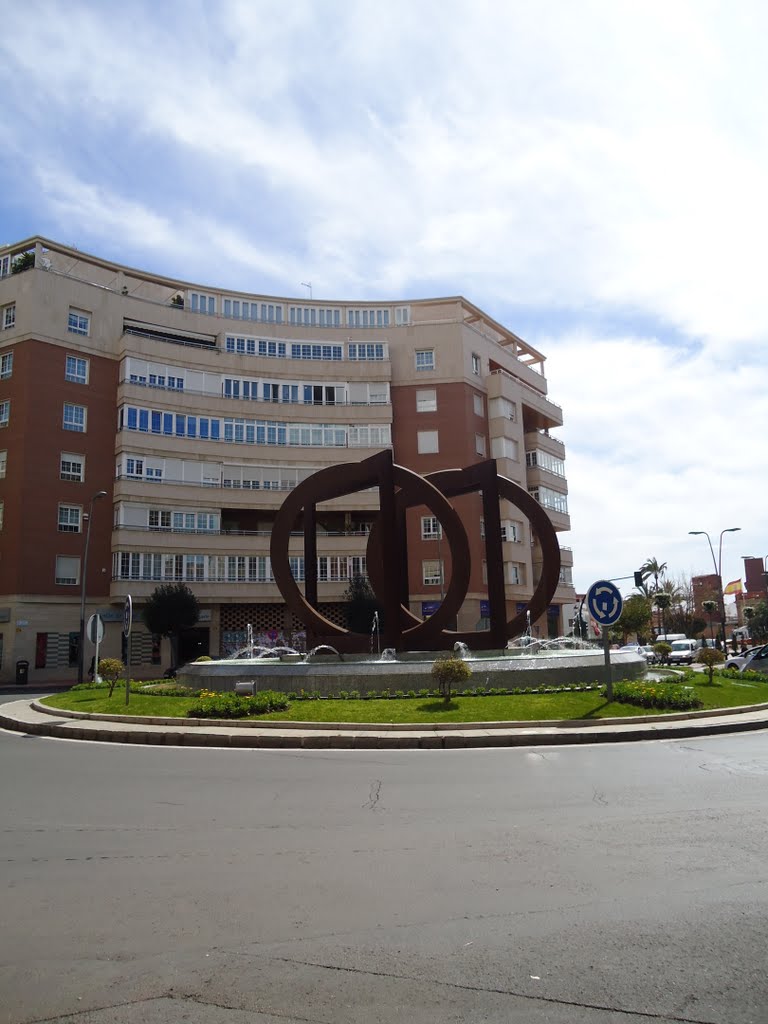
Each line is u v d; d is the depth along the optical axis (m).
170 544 43.22
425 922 4.64
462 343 50.75
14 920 4.76
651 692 15.78
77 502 41.88
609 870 5.61
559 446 59.00
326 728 14.07
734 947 4.20
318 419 47.97
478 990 3.75
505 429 52.00
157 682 26.14
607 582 16.27
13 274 43.25
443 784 9.12
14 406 41.19
